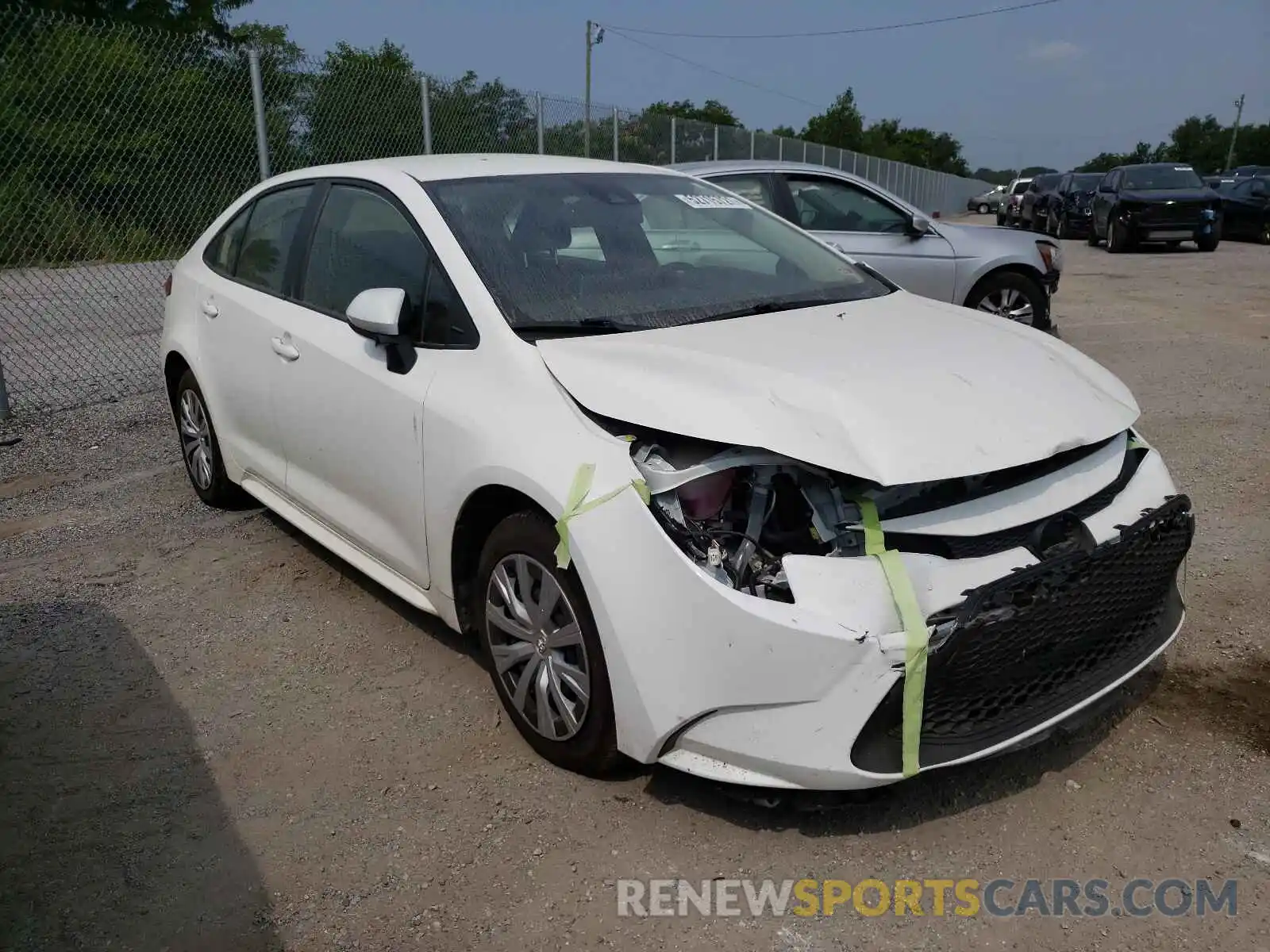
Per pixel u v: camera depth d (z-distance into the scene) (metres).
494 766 3.06
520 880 2.60
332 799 2.94
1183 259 17.98
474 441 3.02
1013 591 2.50
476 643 3.84
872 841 2.70
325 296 3.94
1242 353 8.40
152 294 9.66
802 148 22.77
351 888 2.59
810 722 2.44
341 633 3.93
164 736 3.28
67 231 8.26
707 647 2.50
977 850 2.66
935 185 46.94
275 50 9.16
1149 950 2.32
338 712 3.39
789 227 4.35
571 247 3.57
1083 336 9.48
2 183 7.98
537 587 2.96
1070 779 2.92
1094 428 2.90
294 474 4.20
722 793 2.74
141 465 6.07
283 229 4.38
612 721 2.79
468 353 3.19
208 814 2.89
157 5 22.05
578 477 2.70
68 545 4.85
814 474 2.57
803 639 2.39
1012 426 2.75
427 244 3.44
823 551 2.54
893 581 2.45
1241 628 3.70
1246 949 2.31
